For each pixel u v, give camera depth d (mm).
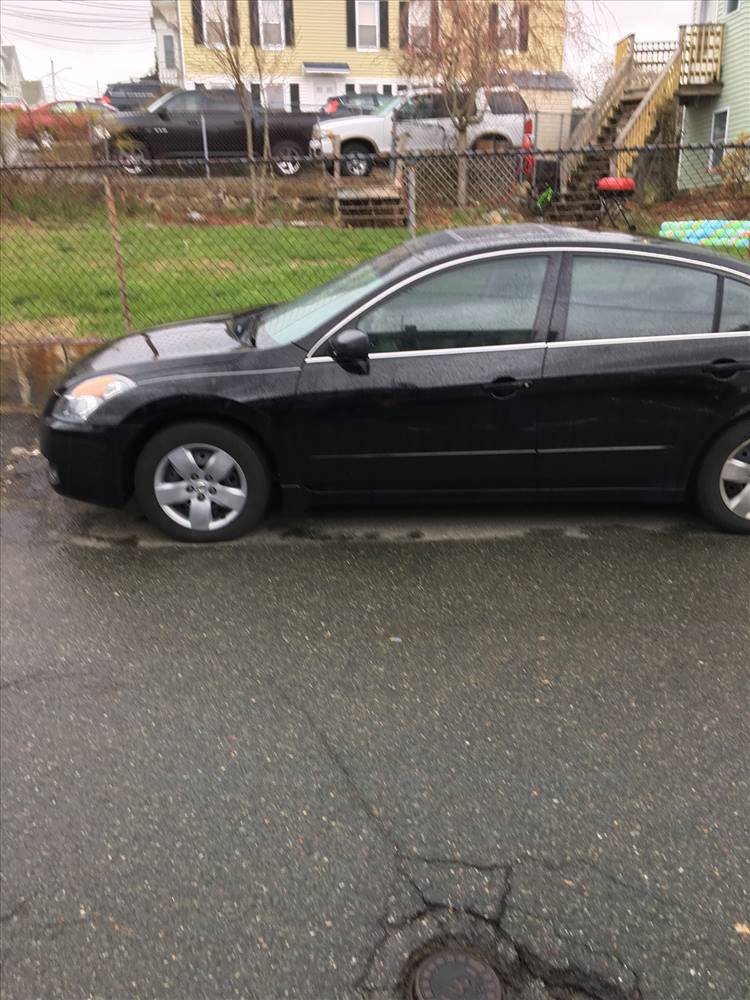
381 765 2904
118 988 2127
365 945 2238
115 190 10281
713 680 3383
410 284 4484
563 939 2258
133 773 2857
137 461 4559
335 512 5070
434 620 3850
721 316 4551
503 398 4477
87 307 8430
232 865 2486
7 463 5770
